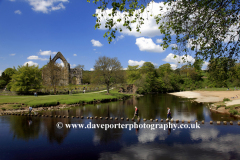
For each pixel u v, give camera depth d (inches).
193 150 500.7
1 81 2957.7
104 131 697.6
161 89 3934.5
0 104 1306.6
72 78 3873.0
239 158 446.3
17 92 2018.9
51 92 2226.9
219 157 454.0
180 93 3312.0
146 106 1530.5
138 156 466.9
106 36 389.4
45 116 1015.0
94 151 504.1
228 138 599.5
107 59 2251.5
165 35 426.0
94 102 1819.6
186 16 380.5
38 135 652.1
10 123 839.7
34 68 2151.8
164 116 1055.0
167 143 559.2
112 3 358.3
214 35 384.8
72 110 1288.1
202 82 4303.6
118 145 547.2
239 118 952.3
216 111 1203.9
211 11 366.3
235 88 3073.3
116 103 1780.3
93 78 2224.4
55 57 3319.4
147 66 4131.4
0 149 525.7
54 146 545.0
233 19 362.0
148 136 631.8
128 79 3718.0
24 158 466.3
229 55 369.4
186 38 390.6
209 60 395.9
